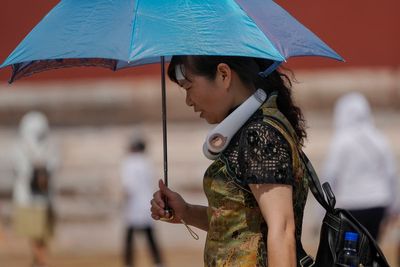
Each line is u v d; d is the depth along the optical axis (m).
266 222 7.82
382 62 29.69
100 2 7.98
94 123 34.50
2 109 34.47
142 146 26.61
